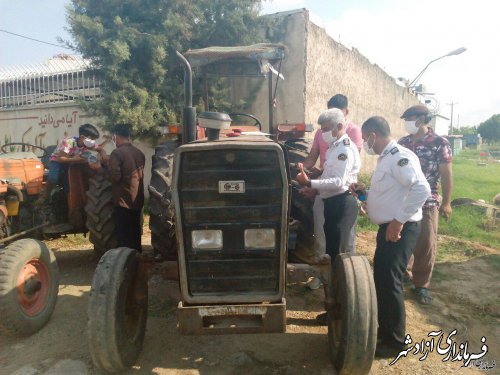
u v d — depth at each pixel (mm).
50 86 11789
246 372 3012
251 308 2654
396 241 3131
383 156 3168
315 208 4020
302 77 8719
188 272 2742
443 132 32812
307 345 3371
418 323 3783
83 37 7914
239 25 8688
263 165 2617
